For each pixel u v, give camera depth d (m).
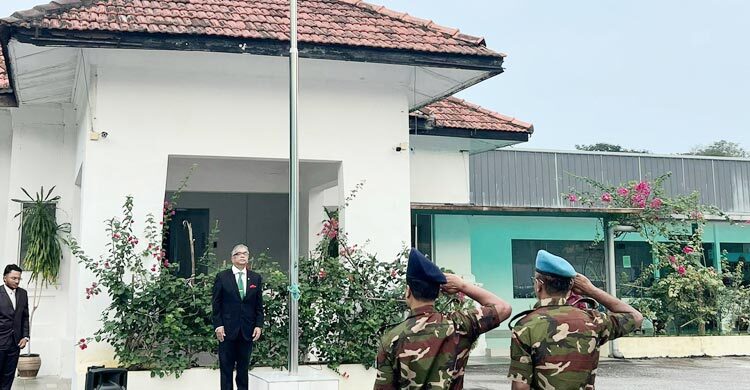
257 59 10.13
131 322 8.92
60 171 12.33
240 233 14.38
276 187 13.17
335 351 9.72
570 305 3.90
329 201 13.30
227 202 14.38
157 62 9.90
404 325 3.53
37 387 10.66
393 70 10.87
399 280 10.20
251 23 10.31
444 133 14.22
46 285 12.12
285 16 10.95
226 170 12.84
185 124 9.97
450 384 3.43
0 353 8.52
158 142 9.83
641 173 21.31
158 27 9.33
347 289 9.99
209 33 9.36
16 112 12.25
